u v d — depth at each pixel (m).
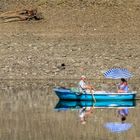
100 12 124.62
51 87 83.62
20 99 76.31
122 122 65.31
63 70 91.81
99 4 127.25
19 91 81.25
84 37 110.81
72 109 72.56
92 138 58.62
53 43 105.56
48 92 80.69
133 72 91.19
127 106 74.81
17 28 116.88
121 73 77.88
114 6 126.88
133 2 128.12
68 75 89.88
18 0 127.50
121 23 120.62
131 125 63.94
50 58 97.19
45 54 99.19
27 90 82.00
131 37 111.44
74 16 122.88
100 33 114.62
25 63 95.06
